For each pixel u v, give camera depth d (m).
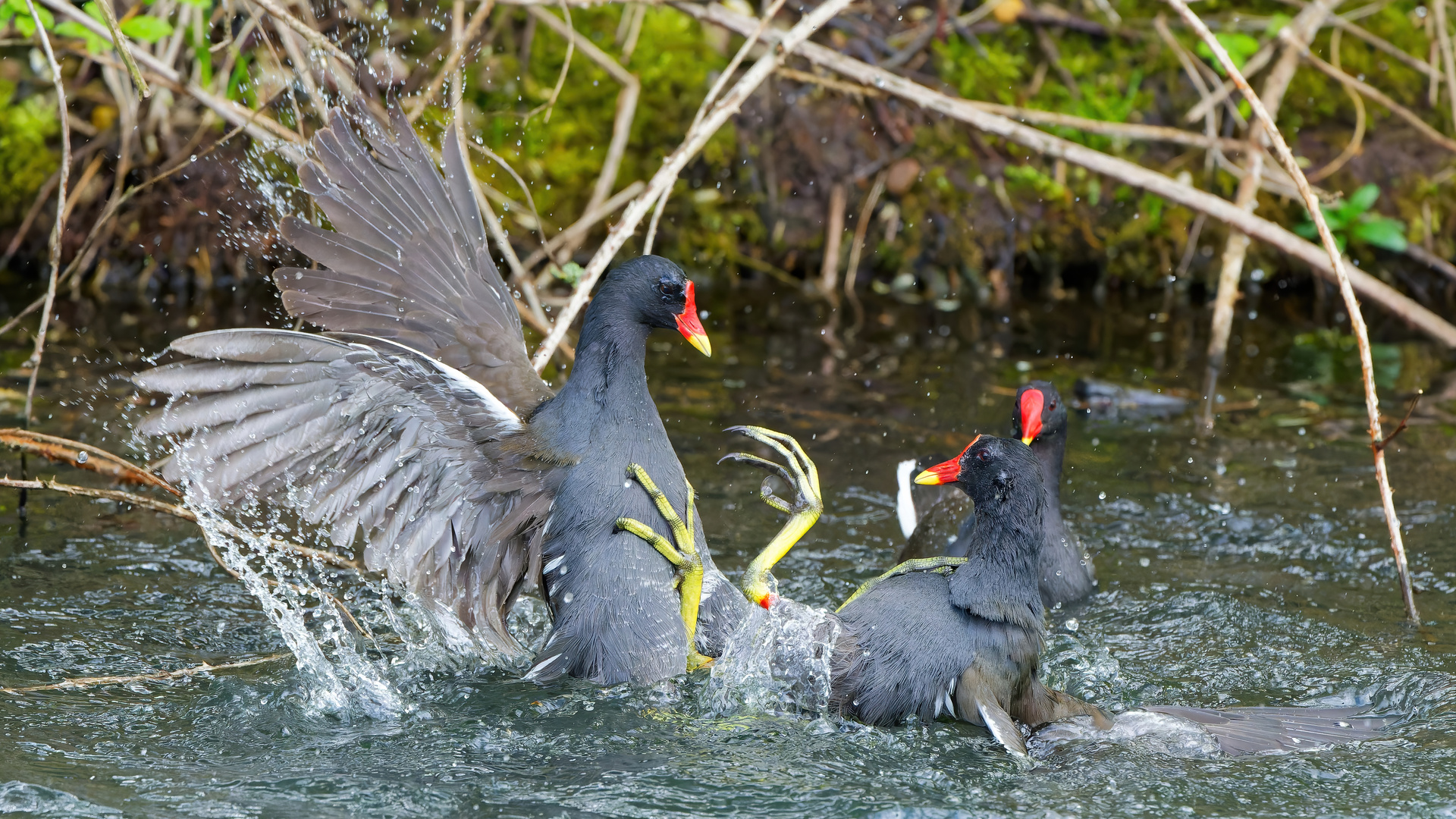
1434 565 9.80
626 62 15.90
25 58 14.84
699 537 8.15
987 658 7.41
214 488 7.55
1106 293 16.17
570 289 14.92
